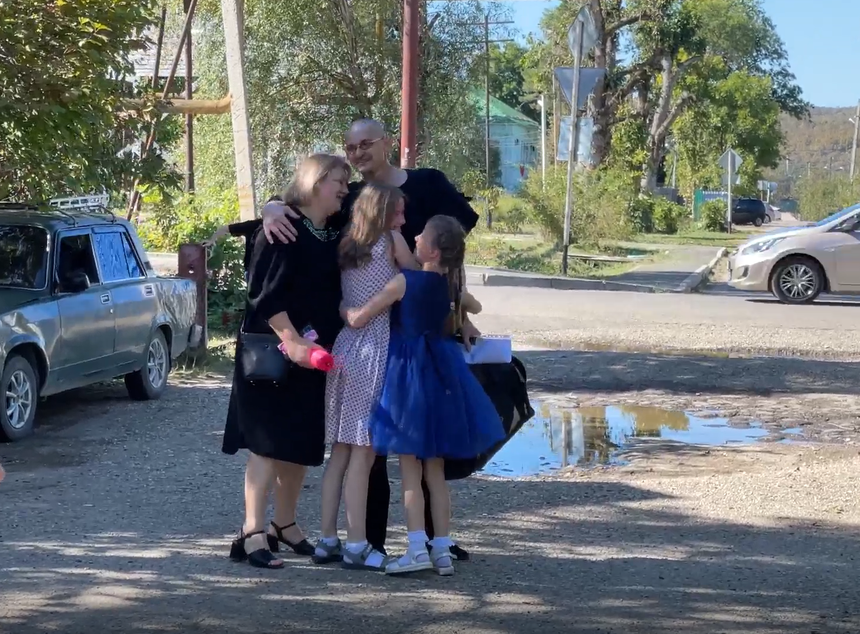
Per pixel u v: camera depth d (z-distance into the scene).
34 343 9.67
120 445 9.37
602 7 46.00
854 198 54.22
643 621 5.20
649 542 6.60
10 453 9.07
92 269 10.91
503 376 6.10
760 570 6.03
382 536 6.20
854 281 20.77
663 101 58.09
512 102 105.88
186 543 6.48
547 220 35.75
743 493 7.79
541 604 5.43
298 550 6.29
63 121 11.00
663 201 54.38
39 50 10.86
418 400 5.65
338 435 5.84
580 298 21.02
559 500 7.61
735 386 12.20
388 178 6.04
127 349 11.14
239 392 5.81
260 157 27.42
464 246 5.86
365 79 27.59
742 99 82.31
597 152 45.72
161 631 5.04
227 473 8.38
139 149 13.74
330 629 5.07
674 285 25.28
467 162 28.98
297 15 26.92
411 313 5.74
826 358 14.68
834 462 8.85
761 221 72.25
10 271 10.27
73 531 6.73
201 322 13.70
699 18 51.81
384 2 27.00
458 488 7.97
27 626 5.09
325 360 5.58
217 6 26.66
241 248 15.90
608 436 10.03
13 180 12.05
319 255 5.75
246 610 5.31
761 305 20.50
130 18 11.11
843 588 5.72
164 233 21.67
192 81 25.23
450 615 5.27
